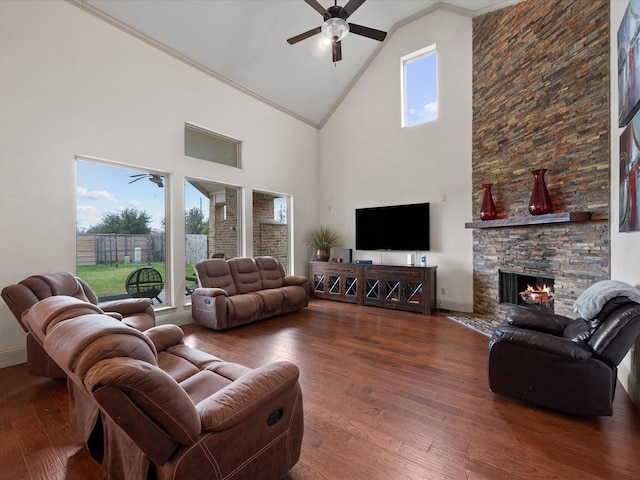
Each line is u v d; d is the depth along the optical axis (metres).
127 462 1.17
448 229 4.88
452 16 4.78
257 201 5.54
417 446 1.68
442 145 4.93
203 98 4.45
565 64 3.22
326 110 6.37
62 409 2.08
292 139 5.99
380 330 3.84
